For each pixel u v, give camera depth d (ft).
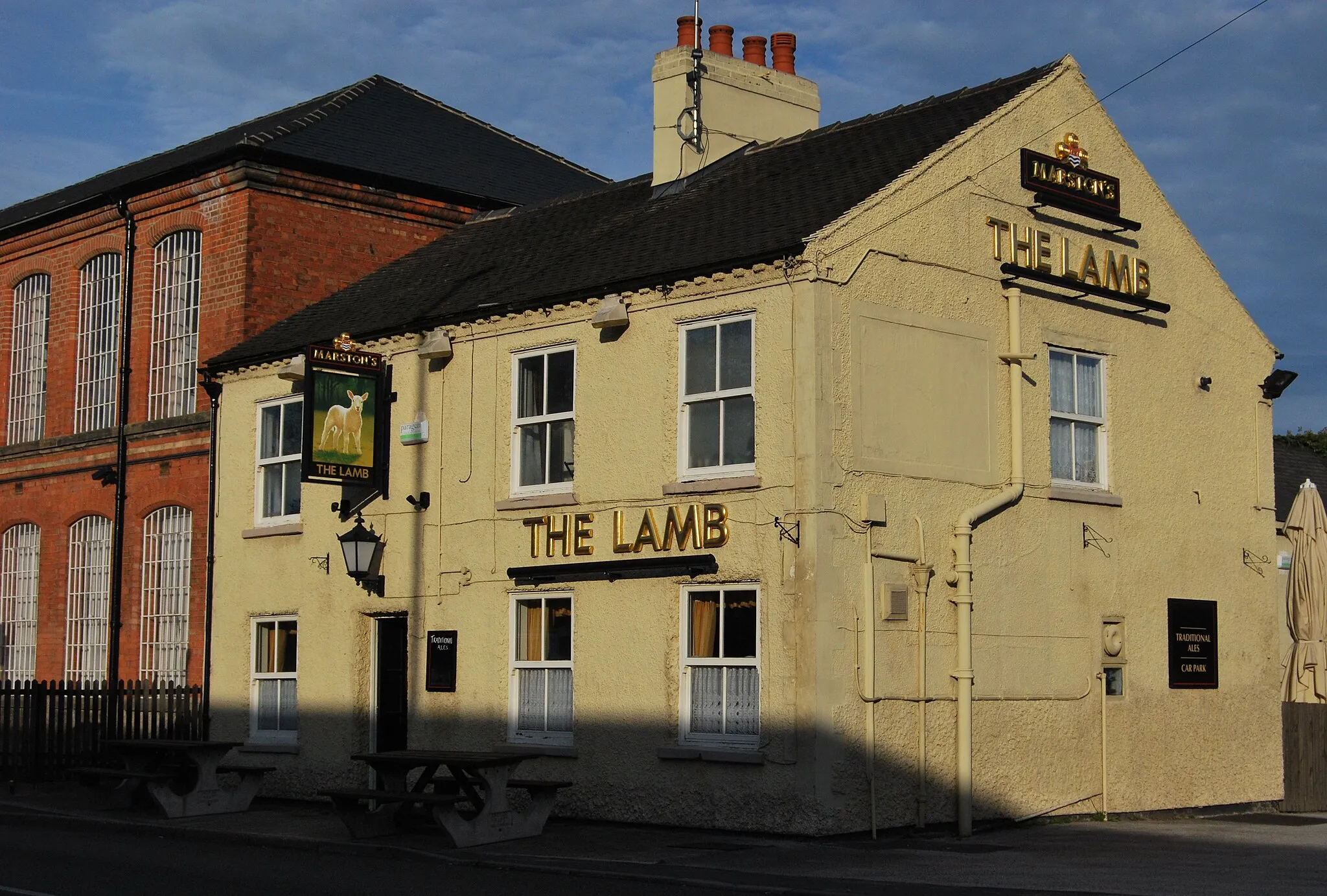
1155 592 62.39
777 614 50.70
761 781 50.55
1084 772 58.34
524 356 60.90
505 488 60.44
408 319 64.75
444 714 61.36
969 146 56.95
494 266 68.80
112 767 71.41
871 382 52.39
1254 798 65.72
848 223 52.16
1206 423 66.08
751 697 51.85
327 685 66.49
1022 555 57.06
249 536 71.20
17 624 91.15
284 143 80.18
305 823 57.41
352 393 64.34
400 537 64.28
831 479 50.60
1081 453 60.75
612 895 39.75
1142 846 49.75
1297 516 72.90
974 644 54.75
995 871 42.88
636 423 55.98
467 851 47.96
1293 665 71.97
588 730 56.03
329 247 81.66
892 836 51.16
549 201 79.87
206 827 55.98
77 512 86.58
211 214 80.59
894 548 52.39
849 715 50.34
